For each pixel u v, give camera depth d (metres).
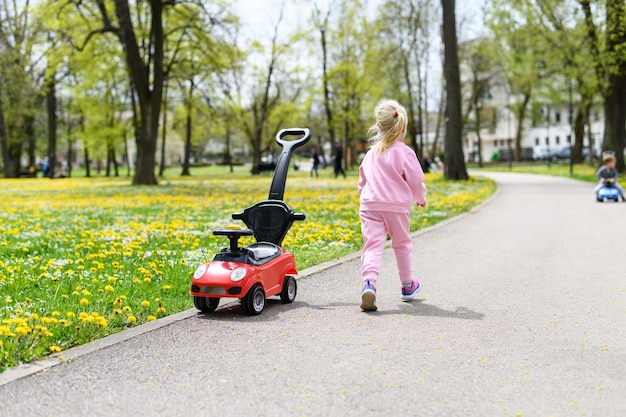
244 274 5.16
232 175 53.38
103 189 27.73
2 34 34.97
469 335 4.60
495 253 8.70
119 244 8.95
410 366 3.89
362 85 50.91
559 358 4.05
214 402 3.31
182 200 19.53
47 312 5.11
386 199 5.49
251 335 4.65
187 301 5.80
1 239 9.64
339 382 3.60
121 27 29.11
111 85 45.38
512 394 3.41
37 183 37.91
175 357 4.12
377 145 5.64
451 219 13.27
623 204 16.17
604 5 27.91
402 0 46.69
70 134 57.28
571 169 37.06
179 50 36.72
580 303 5.64
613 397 3.36
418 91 51.88
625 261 7.78
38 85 43.66
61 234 10.45
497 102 85.50
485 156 96.88
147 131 30.72
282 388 3.51
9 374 3.75
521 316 5.19
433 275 7.17
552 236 10.30
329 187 27.22
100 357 4.13
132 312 5.23
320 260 7.94
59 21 29.98
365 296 5.29
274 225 5.89
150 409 3.22
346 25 50.44
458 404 3.26
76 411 3.20
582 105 48.12
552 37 32.28
